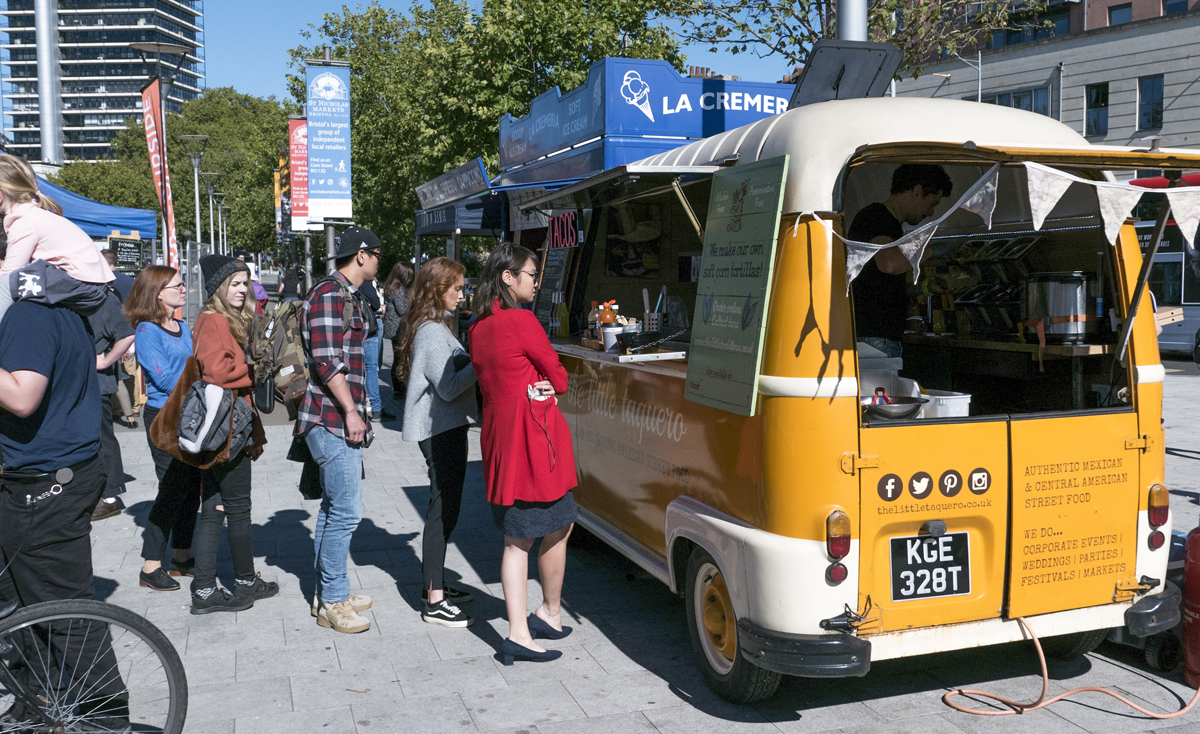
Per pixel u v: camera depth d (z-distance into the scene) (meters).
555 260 6.89
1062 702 3.86
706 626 3.96
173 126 87.44
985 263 4.62
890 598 3.40
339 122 13.71
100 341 6.65
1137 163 3.34
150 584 5.33
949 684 4.06
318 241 37.25
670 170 3.84
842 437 3.30
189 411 4.68
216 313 4.85
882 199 4.67
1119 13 32.09
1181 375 16.55
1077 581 3.65
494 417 4.18
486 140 17.58
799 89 6.80
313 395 4.64
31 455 3.19
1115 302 3.83
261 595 5.19
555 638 4.57
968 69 35.91
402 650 4.46
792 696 3.95
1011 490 3.52
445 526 4.79
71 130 198.88
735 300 3.55
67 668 3.07
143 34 197.50
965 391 4.62
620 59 7.59
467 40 17.58
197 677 4.14
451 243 12.84
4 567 3.30
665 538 4.19
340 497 4.68
